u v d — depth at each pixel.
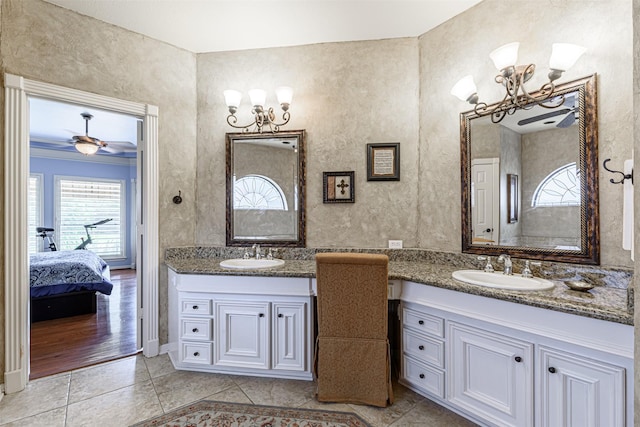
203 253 2.86
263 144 2.85
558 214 1.92
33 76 2.17
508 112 2.13
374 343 1.94
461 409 1.79
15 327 2.11
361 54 2.74
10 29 2.10
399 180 2.67
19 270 2.12
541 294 1.58
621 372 1.29
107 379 2.28
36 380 2.26
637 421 1.06
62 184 6.25
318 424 1.79
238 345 2.28
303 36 2.70
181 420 1.83
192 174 2.88
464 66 2.37
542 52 2.00
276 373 2.27
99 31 2.44
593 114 1.78
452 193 2.44
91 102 2.38
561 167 1.92
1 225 2.07
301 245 2.78
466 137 2.33
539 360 1.51
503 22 2.17
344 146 2.75
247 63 2.88
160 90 2.72
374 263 1.88
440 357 1.89
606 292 1.61
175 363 2.46
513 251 2.11
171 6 2.32
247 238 2.85
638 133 1.05
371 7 2.35
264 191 2.84
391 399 1.94
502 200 2.17
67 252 4.74
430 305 1.93
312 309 2.20
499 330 1.64
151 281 2.66
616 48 1.71
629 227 1.54
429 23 2.51
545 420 1.48
